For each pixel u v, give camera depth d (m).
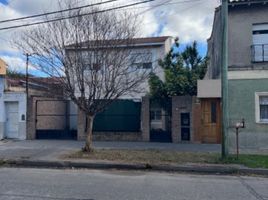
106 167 10.88
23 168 11.00
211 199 6.91
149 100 16.75
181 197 7.04
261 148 14.52
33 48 12.36
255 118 14.65
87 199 6.77
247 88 14.79
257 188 8.10
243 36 15.14
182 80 18.70
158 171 10.48
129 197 6.98
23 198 6.77
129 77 13.90
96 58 11.98
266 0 14.68
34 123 17.73
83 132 17.19
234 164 10.68
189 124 16.14
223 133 11.29
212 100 16.09
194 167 10.37
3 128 17.77
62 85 12.17
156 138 16.61
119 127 17.16
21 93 17.75
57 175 9.61
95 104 12.35
